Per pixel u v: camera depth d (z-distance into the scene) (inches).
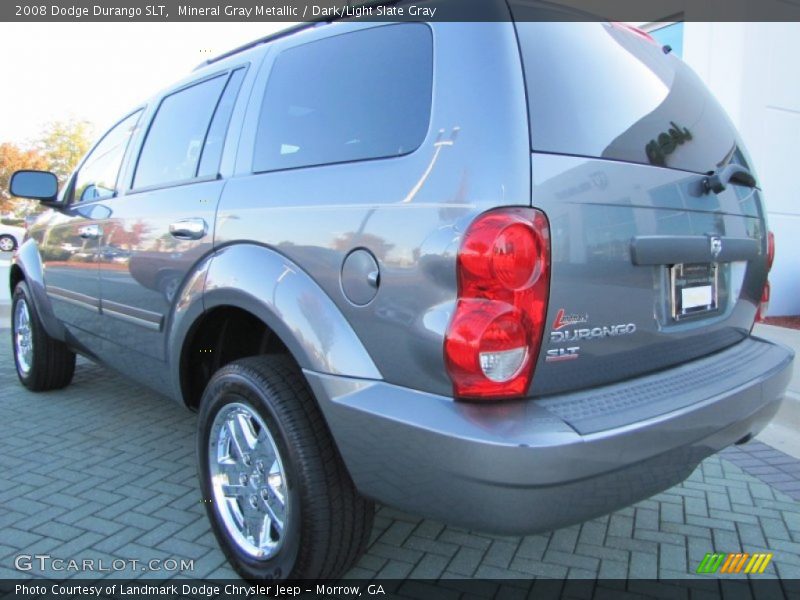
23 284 174.1
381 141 81.6
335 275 80.0
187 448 144.0
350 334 78.3
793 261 301.4
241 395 91.0
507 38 75.1
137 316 120.9
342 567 87.5
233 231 95.4
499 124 71.2
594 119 79.6
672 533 111.3
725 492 127.0
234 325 108.3
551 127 74.2
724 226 95.8
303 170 89.5
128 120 145.6
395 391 73.9
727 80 278.2
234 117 106.6
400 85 82.0
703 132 99.9
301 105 94.9
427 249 70.8
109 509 115.6
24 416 163.3
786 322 279.0
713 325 96.9
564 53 80.7
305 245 84.0
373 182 78.8
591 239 74.2
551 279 70.7
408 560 101.2
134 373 130.7
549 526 70.2
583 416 70.7
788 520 116.1
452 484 68.9
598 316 76.0
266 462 90.9
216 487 98.5
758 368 93.7
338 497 83.5
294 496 84.0
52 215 163.6
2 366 212.2
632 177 80.3
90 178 152.9
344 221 79.7
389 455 73.7
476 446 66.0
